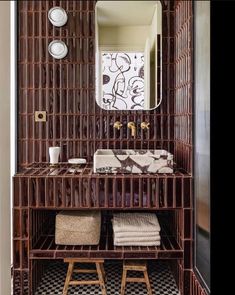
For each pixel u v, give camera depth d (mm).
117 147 3086
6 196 2451
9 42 2488
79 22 3031
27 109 3051
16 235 2490
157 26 3059
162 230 2973
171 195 2461
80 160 2963
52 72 3041
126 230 2541
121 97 3086
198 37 2277
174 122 3072
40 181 2465
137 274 2979
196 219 2354
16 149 3047
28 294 2490
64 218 2555
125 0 3062
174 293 2637
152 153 2959
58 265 3146
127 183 2467
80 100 3061
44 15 3018
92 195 2469
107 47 3078
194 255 2422
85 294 2625
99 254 2467
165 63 3070
